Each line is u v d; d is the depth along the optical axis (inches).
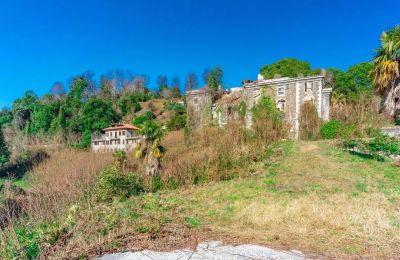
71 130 1940.2
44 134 2007.9
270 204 433.4
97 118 2012.8
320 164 724.7
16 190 644.7
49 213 375.2
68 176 595.2
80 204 427.5
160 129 875.4
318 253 248.7
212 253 255.0
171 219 370.0
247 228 331.0
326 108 1195.9
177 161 869.8
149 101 2928.2
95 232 301.7
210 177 757.9
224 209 426.3
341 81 1631.4
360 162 701.9
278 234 302.4
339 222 326.0
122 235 299.3
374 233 289.0
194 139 1127.6
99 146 1727.4
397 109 954.7
